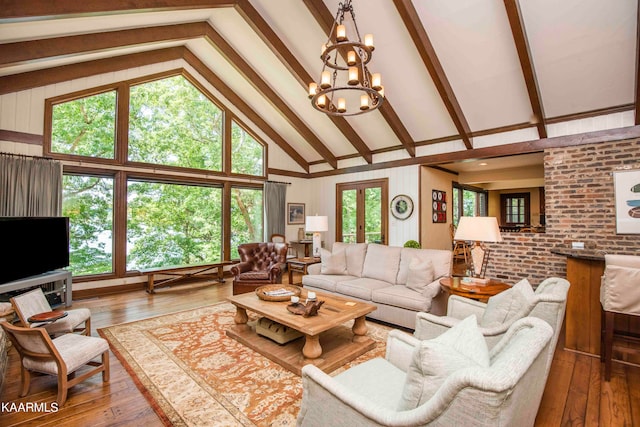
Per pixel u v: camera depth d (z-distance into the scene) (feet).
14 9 8.77
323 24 13.01
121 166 17.02
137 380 7.68
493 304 6.53
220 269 19.54
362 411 3.67
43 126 14.57
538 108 13.67
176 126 19.52
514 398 2.79
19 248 11.96
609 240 13.23
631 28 10.55
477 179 25.82
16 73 13.48
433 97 15.96
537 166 23.43
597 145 13.57
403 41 13.47
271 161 24.22
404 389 3.59
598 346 9.05
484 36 12.27
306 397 4.49
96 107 16.44
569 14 10.77
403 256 12.96
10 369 8.39
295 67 16.10
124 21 12.88
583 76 12.48
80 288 15.57
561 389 7.27
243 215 22.90
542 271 15.12
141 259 18.02
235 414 6.37
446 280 10.60
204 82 20.67
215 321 12.05
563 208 14.43
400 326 11.08
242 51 17.61
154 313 13.11
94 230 16.35
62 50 12.19
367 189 22.89
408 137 19.22
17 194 13.44
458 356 3.38
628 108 12.89
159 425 6.07
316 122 21.29
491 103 15.12
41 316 8.03
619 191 13.00
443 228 22.98
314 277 14.28
